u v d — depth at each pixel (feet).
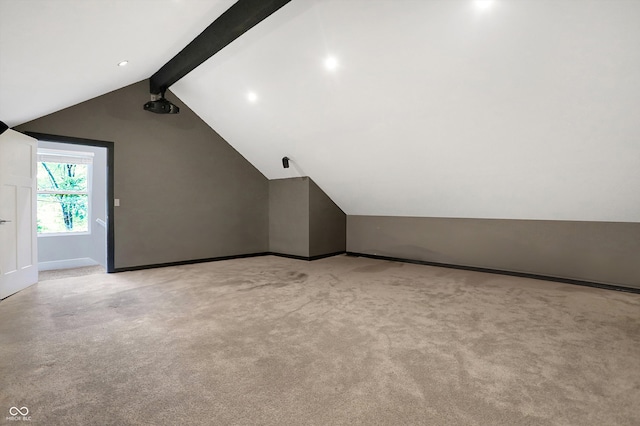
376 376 6.68
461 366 7.09
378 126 13.87
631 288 13.20
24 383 6.35
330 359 7.38
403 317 10.09
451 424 5.26
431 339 8.47
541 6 7.92
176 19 9.90
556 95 9.83
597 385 6.36
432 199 17.24
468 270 17.29
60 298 12.00
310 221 20.31
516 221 15.98
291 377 6.63
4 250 11.94
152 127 17.43
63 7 6.62
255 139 18.85
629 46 8.02
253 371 6.86
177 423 5.27
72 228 20.68
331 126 15.08
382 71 11.34
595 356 7.56
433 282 14.65
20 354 7.56
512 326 9.37
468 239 17.48
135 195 16.94
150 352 7.70
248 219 21.54
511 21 8.48
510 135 11.75
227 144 20.53
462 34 9.24
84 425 5.18
